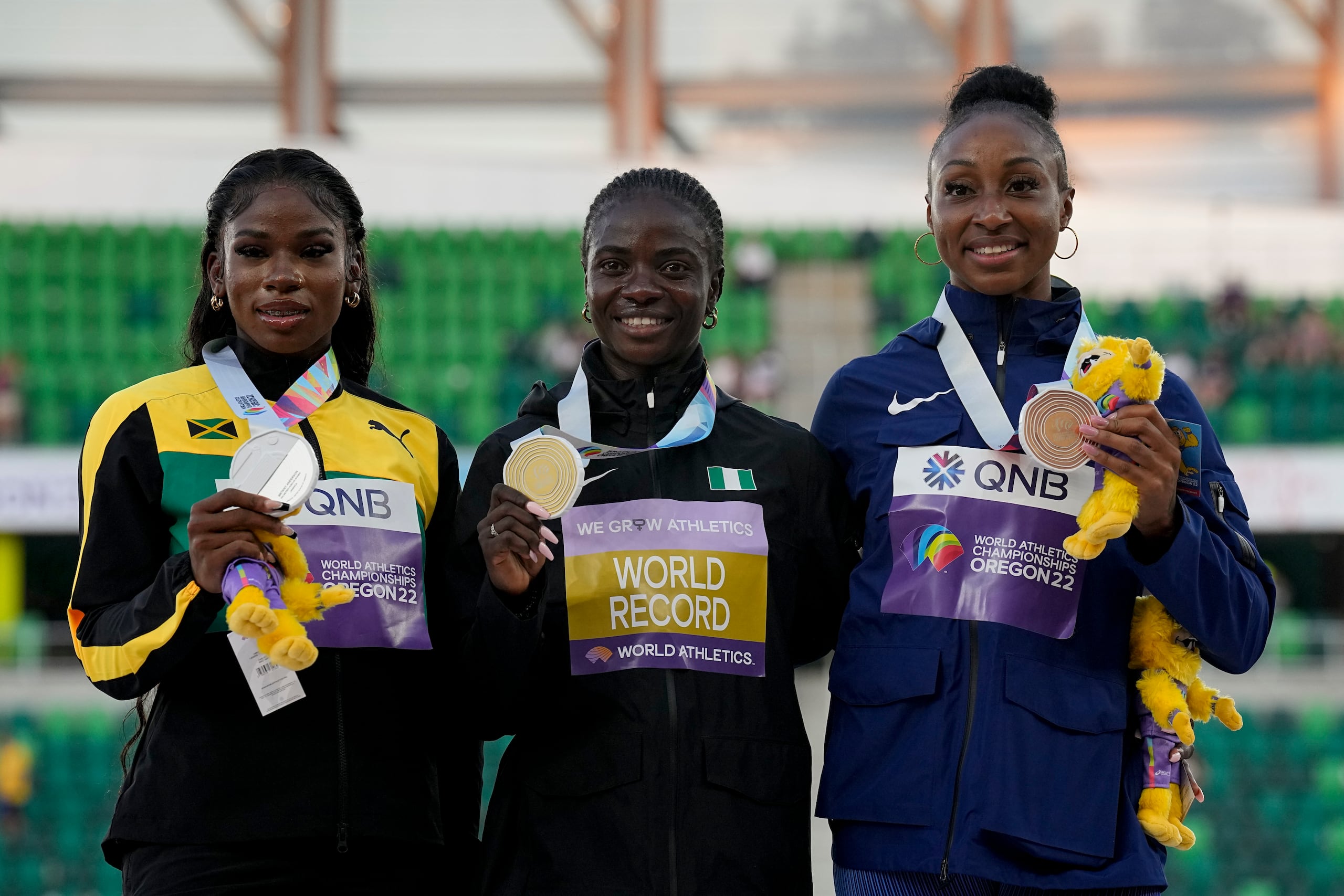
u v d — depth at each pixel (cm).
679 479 284
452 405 1434
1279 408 1370
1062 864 251
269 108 1577
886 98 1609
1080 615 266
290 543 241
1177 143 1596
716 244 298
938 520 269
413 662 275
